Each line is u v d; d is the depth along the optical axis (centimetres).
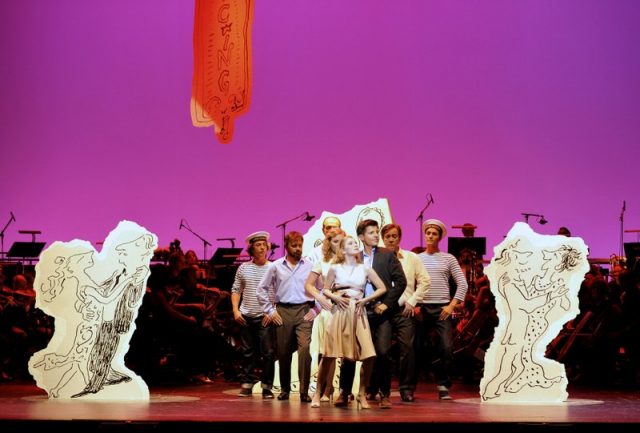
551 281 926
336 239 840
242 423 697
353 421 698
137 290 947
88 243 952
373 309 837
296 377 1023
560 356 1148
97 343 936
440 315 940
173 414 757
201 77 1487
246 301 1003
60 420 708
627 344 1140
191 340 1162
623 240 1773
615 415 757
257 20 1920
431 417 734
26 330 1267
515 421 698
